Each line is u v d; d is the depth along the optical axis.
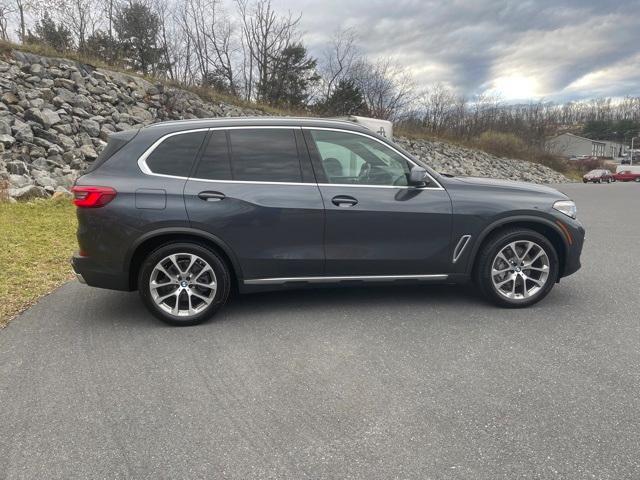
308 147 4.48
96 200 4.17
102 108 15.92
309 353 3.79
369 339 4.03
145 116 17.47
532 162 47.09
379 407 3.01
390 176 4.56
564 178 45.78
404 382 3.31
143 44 27.48
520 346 3.86
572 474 2.38
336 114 34.59
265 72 32.12
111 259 4.23
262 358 3.71
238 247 4.31
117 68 19.12
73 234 7.86
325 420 2.88
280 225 4.32
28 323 4.46
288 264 4.39
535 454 2.54
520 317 4.50
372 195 4.44
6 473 2.46
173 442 2.69
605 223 11.04
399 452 2.58
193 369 3.55
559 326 4.27
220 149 4.39
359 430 2.78
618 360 3.59
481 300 4.97
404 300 4.98
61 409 3.03
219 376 3.44
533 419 2.85
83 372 3.51
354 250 4.44
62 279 5.78
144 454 2.60
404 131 37.53
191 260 4.32
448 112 46.44
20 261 6.32
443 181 4.62
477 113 52.28
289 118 4.59
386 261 4.50
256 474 2.43
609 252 7.46
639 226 10.47
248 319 4.52
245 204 4.27
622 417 2.85
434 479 2.37
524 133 54.44
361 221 4.40
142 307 4.89
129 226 4.17
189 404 3.08
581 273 6.11
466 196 4.57
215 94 23.48
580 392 3.14
